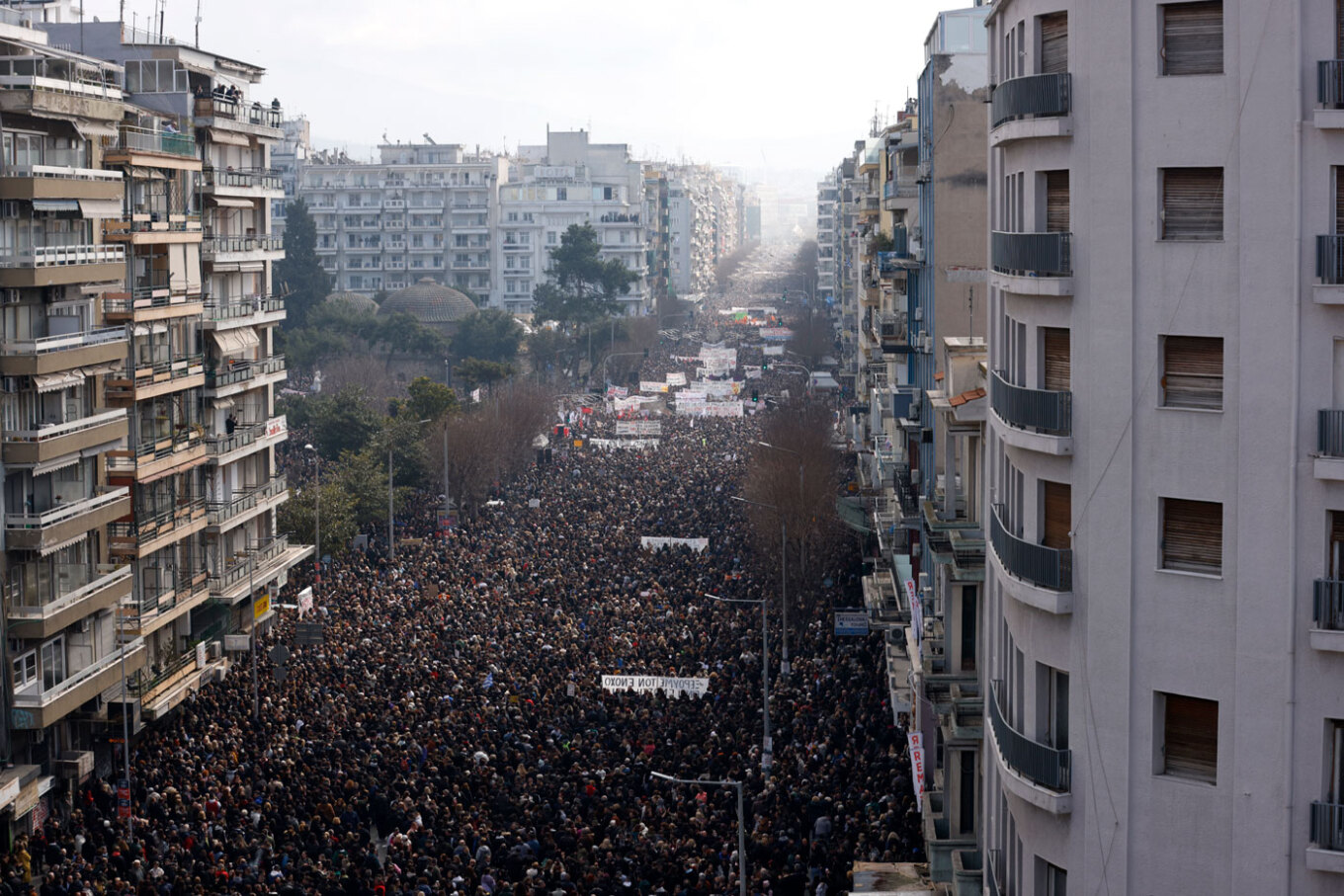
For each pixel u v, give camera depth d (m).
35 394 51.31
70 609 49.41
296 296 191.25
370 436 106.56
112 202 54.38
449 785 46.47
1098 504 25.19
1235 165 23.48
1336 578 23.08
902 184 78.50
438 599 71.19
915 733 43.06
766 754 48.97
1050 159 25.80
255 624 64.94
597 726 53.31
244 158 74.38
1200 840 24.45
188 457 63.72
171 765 48.09
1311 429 23.06
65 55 54.44
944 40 63.16
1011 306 27.64
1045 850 26.56
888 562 65.88
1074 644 25.72
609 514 97.25
